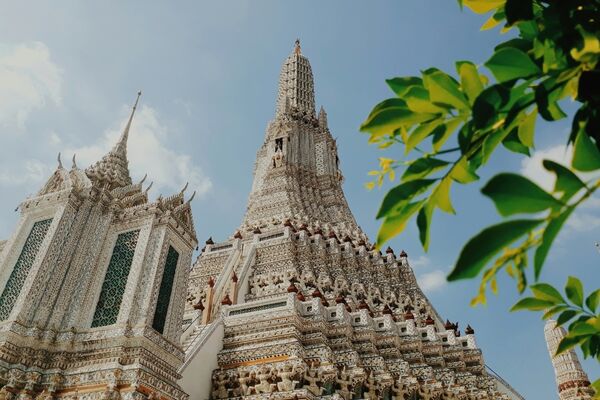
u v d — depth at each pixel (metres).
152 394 15.41
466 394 27.41
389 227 2.78
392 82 3.06
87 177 20.28
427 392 26.03
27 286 16.66
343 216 52.38
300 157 60.03
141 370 15.27
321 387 22.39
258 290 36.47
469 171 2.79
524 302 3.54
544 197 2.15
